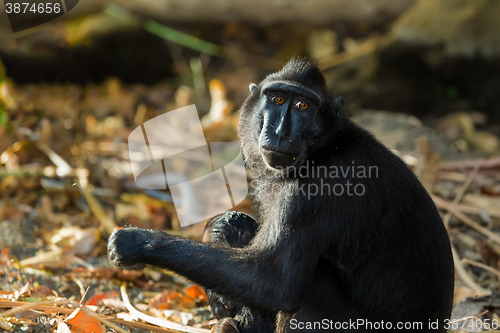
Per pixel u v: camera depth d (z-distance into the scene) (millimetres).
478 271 8359
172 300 7188
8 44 14469
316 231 5500
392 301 5590
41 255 7695
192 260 5355
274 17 17719
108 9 16219
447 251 5754
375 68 16000
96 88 14875
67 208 9531
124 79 15852
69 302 5547
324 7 17750
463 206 9719
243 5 17359
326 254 5758
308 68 6094
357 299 5668
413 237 5574
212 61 17344
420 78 15812
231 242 6270
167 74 16359
